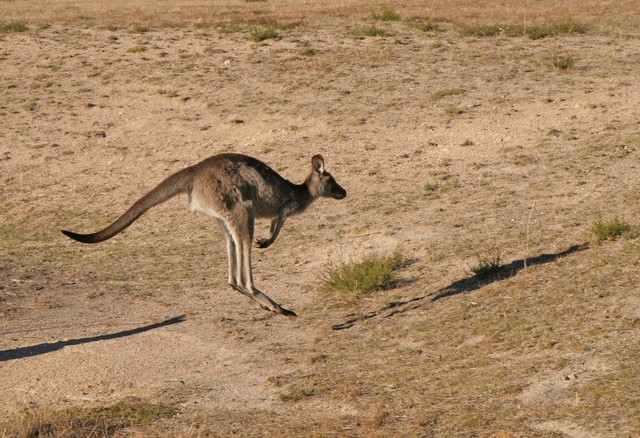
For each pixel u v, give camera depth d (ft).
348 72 204.23
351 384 71.61
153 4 378.94
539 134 153.58
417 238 115.85
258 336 89.81
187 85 203.82
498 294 88.22
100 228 144.46
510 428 58.18
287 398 70.44
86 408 73.26
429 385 69.00
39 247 138.00
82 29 263.49
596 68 192.34
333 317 92.94
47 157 176.45
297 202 88.89
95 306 105.91
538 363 68.64
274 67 212.23
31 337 94.89
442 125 164.66
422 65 206.49
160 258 126.62
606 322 74.38
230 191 83.20
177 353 87.10
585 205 115.14
